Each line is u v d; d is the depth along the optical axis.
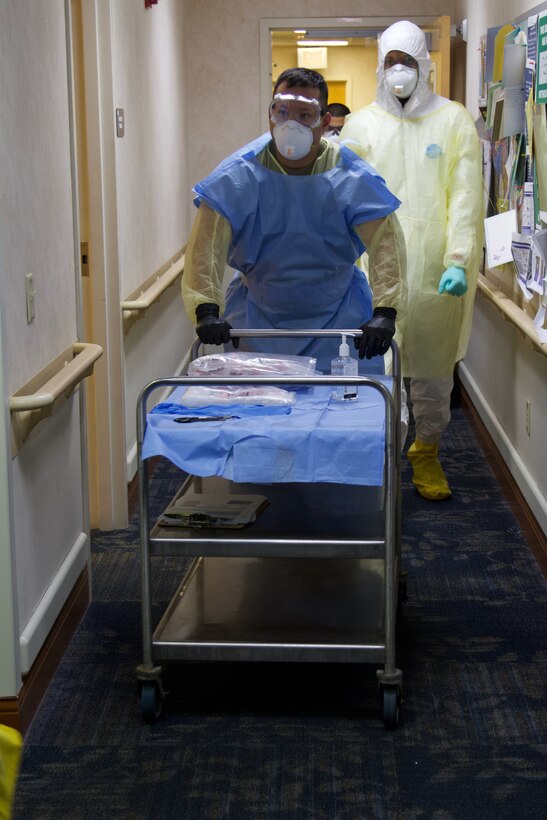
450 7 6.86
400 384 3.03
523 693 2.75
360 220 2.86
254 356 2.89
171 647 2.60
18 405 2.38
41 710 2.69
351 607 2.83
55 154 2.90
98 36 3.78
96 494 4.11
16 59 2.47
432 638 3.10
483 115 5.31
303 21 6.93
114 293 3.96
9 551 2.40
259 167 2.82
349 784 2.34
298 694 2.77
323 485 3.10
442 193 4.09
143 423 2.52
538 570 3.62
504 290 4.71
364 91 8.95
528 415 4.22
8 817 1.06
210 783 2.35
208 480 3.12
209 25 6.95
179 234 6.58
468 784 2.34
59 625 2.96
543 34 3.60
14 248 2.44
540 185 3.66
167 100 5.90
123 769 2.41
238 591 2.95
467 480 4.73
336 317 3.16
